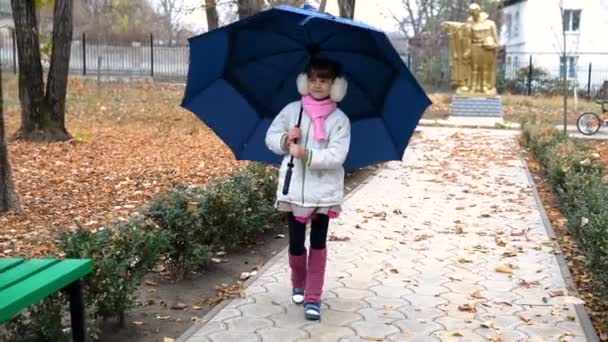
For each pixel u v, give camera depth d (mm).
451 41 26672
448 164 13844
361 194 10367
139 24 40656
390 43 4355
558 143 12891
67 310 4309
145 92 31594
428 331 4805
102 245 4730
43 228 7957
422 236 7660
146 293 5523
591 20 44781
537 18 45281
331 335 4695
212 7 22844
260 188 7633
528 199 10047
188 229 5773
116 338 4617
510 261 6672
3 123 8445
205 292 5637
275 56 4914
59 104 15852
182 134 18062
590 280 6012
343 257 6738
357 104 5047
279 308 5211
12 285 3359
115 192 10375
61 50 15672
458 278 6082
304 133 4801
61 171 12156
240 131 5137
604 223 5820
